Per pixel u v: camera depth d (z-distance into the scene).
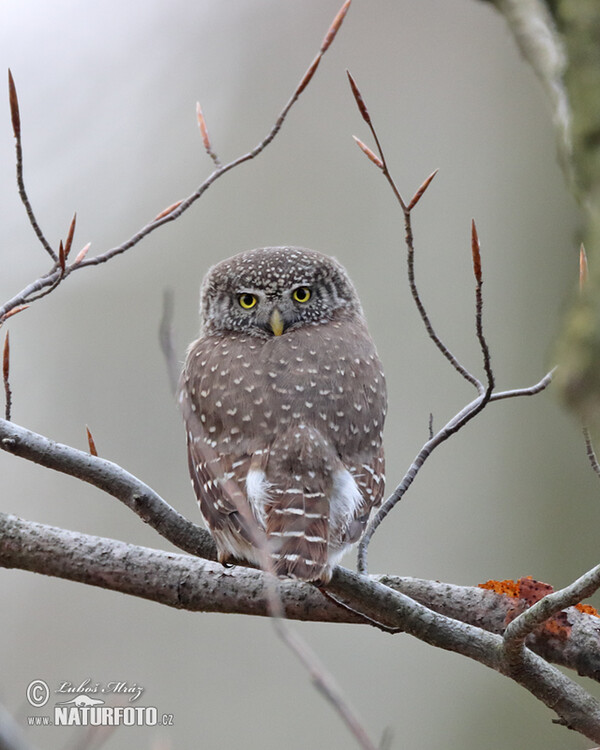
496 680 12.30
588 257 3.68
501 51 15.23
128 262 16.39
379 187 15.56
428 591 6.63
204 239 16.30
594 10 4.04
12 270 16.33
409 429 13.72
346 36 16.66
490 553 12.52
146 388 15.56
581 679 10.49
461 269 14.25
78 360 15.84
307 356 7.48
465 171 14.84
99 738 4.60
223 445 7.05
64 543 6.52
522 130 14.36
